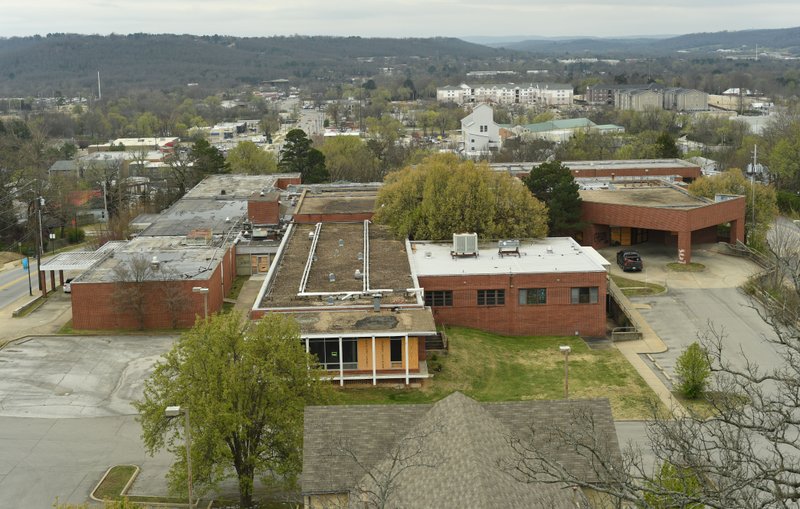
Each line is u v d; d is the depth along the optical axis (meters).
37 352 65.31
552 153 185.25
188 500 42.31
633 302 78.31
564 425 35.78
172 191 129.62
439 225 82.50
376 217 87.75
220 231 90.12
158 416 42.06
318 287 66.38
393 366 57.69
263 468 41.44
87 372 61.25
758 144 162.88
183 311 70.88
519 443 31.20
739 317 73.31
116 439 50.69
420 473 31.89
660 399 56.12
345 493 34.38
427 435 33.88
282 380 42.09
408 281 68.25
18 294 82.12
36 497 44.06
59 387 58.47
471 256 75.94
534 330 70.94
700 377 55.22
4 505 43.31
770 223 101.00
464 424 33.34
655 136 197.88
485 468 30.73
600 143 189.12
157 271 73.44
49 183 125.31
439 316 70.62
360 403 55.12
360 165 158.62
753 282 64.44
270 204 90.88
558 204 93.88
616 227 97.88
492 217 82.12
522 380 60.72
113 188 135.25
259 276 86.31
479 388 58.81
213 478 45.06
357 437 35.53
